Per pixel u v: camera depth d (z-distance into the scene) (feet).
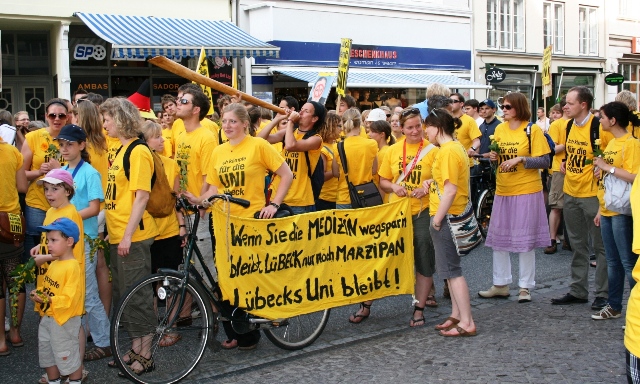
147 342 16.33
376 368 16.99
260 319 17.65
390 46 63.72
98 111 18.56
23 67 47.47
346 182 23.26
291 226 18.06
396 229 20.06
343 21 59.67
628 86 91.40
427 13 66.49
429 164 20.26
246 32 51.44
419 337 19.45
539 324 20.30
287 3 55.36
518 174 22.59
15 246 18.35
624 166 18.90
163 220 17.90
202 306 16.69
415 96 64.08
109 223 17.13
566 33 82.07
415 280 20.83
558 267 28.63
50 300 15.02
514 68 75.77
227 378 16.55
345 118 22.97
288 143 20.89
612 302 20.54
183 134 20.36
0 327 18.25
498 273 23.39
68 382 15.74
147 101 23.08
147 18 47.78
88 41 47.29
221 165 18.01
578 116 21.91
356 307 22.82
